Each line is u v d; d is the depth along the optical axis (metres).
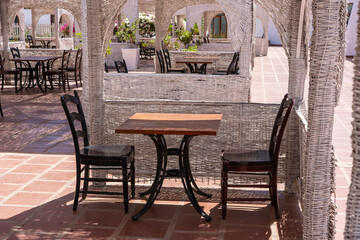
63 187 4.90
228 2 6.92
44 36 23.61
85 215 4.18
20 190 4.79
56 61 14.14
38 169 5.51
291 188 4.73
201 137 5.07
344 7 2.69
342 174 5.29
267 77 14.74
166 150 4.30
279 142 3.96
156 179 4.24
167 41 14.38
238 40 7.20
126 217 4.15
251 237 3.73
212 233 3.81
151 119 4.34
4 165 5.66
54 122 8.38
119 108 5.11
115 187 4.97
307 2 4.19
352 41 23.88
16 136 7.26
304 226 2.72
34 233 3.80
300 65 4.56
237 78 7.45
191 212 4.27
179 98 7.70
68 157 6.05
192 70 12.29
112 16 4.79
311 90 2.58
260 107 4.96
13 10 13.40
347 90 12.32
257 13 23.56
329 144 2.59
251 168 4.00
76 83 12.79
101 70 4.86
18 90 12.05
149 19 21.67
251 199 4.12
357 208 2.16
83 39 6.82
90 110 4.90
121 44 17.23
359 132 2.12
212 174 5.06
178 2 14.70
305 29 4.39
